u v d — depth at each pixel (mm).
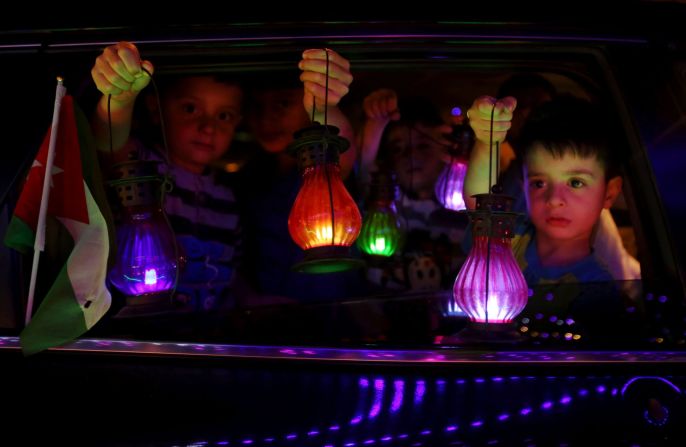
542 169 2291
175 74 2121
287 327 2037
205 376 1596
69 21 1899
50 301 1623
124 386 1594
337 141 1770
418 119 2549
